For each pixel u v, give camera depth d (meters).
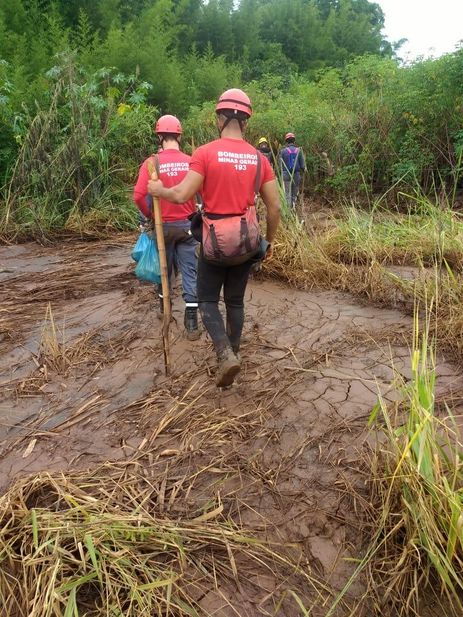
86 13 21.28
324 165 12.03
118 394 3.49
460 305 4.29
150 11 22.19
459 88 9.98
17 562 2.14
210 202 3.04
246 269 3.30
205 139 13.75
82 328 4.56
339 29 41.47
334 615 2.01
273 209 3.23
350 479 2.64
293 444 2.92
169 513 2.44
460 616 2.01
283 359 3.87
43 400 3.46
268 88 19.03
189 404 3.30
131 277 5.99
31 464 2.82
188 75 20.89
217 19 29.70
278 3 38.75
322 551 2.27
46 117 8.84
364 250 5.86
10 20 17.34
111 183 9.46
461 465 2.34
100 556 2.11
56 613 1.89
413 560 2.15
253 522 2.41
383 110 11.44
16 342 4.32
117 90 11.37
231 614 2.01
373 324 4.43
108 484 2.63
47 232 8.14
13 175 8.70
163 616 1.99
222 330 3.27
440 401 3.24
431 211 6.27
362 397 3.33
